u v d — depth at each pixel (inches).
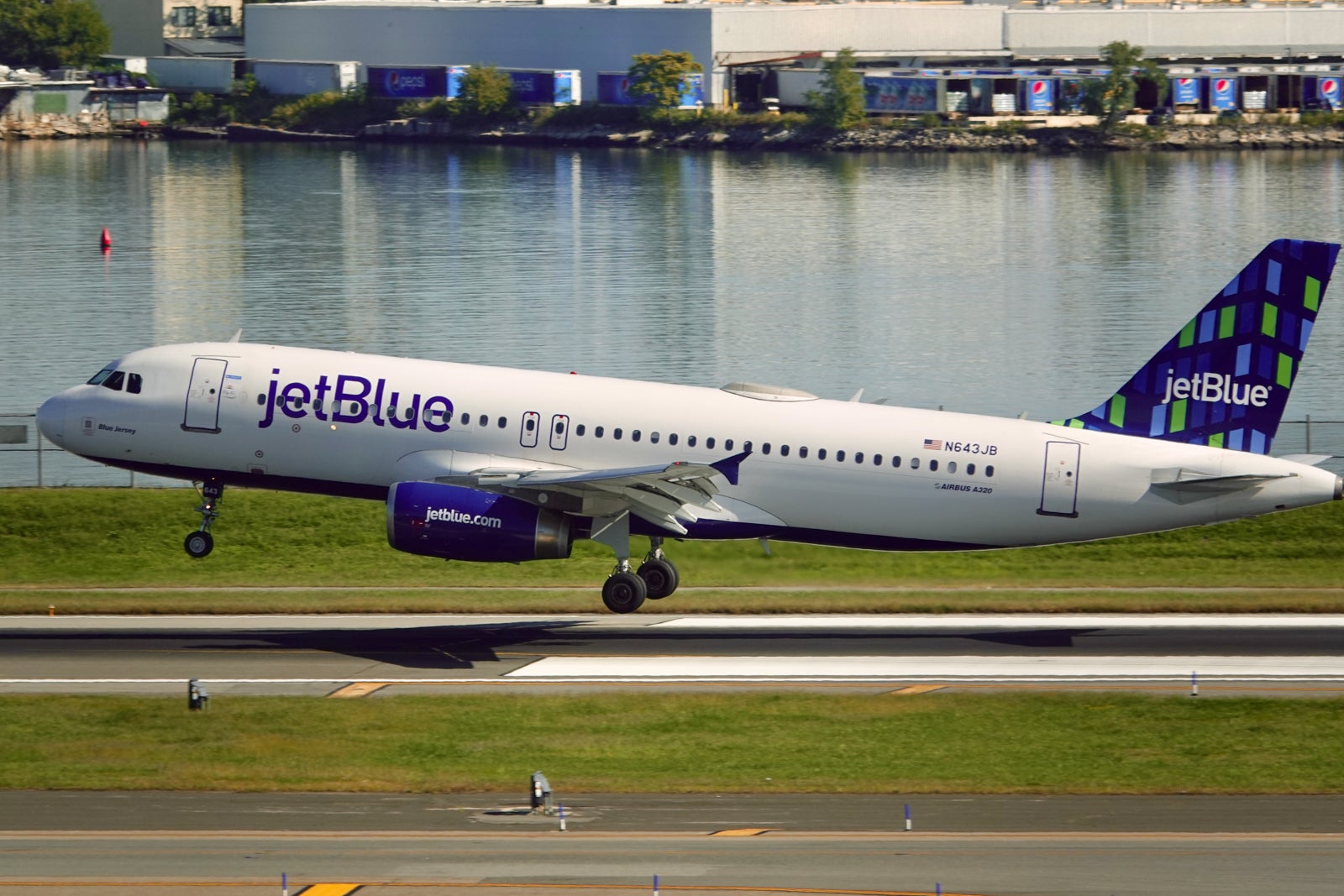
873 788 4702.3
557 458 6747.1
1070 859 4072.3
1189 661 6259.8
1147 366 6879.9
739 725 5369.1
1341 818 4451.3
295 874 3907.5
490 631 6732.3
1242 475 6653.5
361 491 6879.9
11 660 6127.0
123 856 4035.4
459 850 4099.4
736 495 6786.4
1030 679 5974.4
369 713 5442.9
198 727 5270.7
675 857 4052.7
